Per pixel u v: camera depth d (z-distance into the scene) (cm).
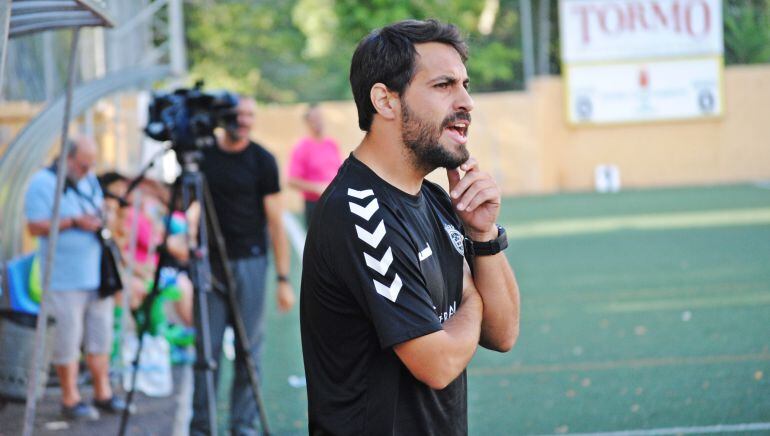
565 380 1291
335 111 4634
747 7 5147
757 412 1095
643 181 4800
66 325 1146
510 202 4259
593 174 4778
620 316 1689
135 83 1816
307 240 475
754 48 5125
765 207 3384
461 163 476
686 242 2609
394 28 474
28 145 1114
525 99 4709
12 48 1780
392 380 462
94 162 1160
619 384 1252
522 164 4725
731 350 1395
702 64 4747
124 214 1374
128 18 2586
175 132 979
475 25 5738
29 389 804
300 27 6344
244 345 1023
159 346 1334
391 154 474
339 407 470
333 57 6444
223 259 1017
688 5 4709
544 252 2583
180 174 995
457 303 495
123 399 1275
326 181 2198
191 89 1004
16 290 1126
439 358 456
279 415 1185
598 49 4734
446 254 489
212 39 5966
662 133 4775
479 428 1103
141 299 1354
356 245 455
